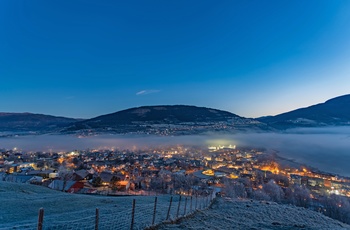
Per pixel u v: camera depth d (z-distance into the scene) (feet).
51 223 57.77
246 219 82.38
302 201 259.80
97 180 272.92
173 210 86.22
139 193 228.84
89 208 84.53
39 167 439.22
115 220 62.03
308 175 449.48
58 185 229.66
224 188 276.00
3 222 61.26
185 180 329.93
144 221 61.82
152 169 455.22
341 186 359.25
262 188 303.89
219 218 79.00
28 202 91.56
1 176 280.10
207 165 555.28
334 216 216.13
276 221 83.82
